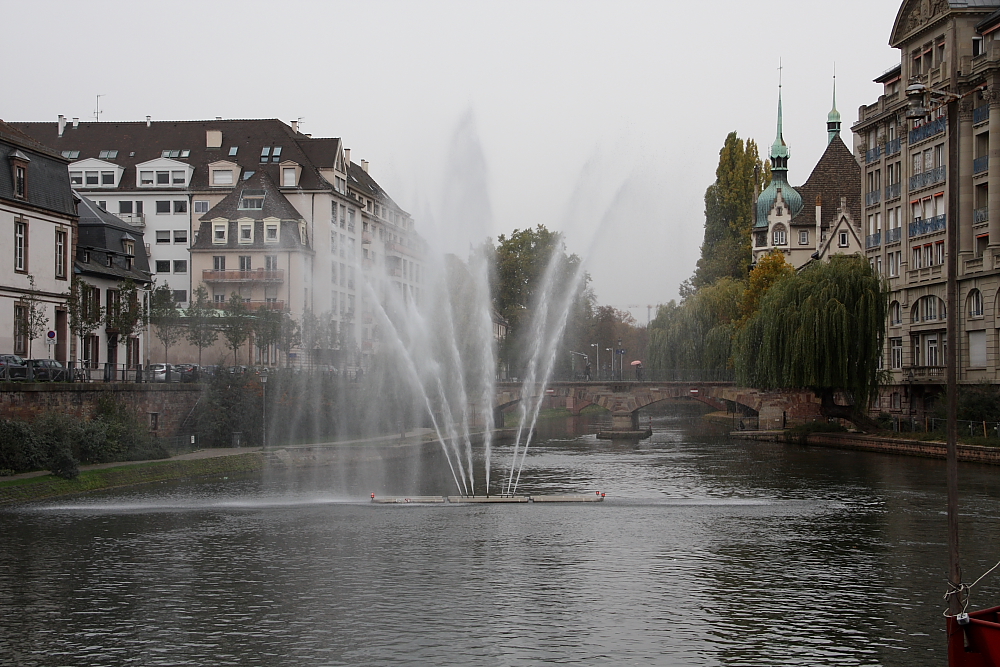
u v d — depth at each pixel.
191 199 131.62
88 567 39.47
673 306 144.12
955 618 23.38
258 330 96.12
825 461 81.44
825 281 90.19
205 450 78.25
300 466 79.38
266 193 124.94
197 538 45.88
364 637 30.09
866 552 42.62
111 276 93.38
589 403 123.56
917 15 96.44
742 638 30.00
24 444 57.31
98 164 133.12
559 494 62.09
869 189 110.69
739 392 119.88
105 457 64.94
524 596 34.94
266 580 37.41
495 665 27.59
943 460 77.94
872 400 90.94
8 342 76.31
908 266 100.25
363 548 43.59
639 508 55.69
